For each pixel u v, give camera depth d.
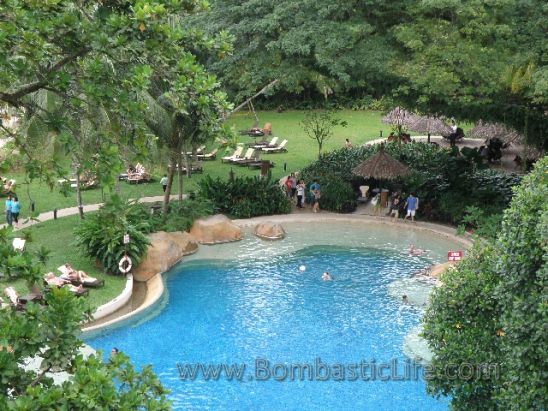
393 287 22.30
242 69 30.03
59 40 9.54
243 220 29.66
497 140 40.72
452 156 35.72
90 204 30.48
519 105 29.08
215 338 18.73
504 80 24.97
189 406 15.35
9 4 8.81
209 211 28.47
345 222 29.89
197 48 10.42
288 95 60.41
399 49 28.33
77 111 10.14
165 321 19.83
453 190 31.27
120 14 9.97
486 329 12.48
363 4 28.12
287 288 22.38
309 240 27.45
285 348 18.16
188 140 26.03
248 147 43.91
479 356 12.06
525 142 31.36
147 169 27.83
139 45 9.55
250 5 28.28
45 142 17.92
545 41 24.89
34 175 9.80
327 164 35.78
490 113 30.69
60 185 9.85
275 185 31.44
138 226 23.58
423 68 26.22
